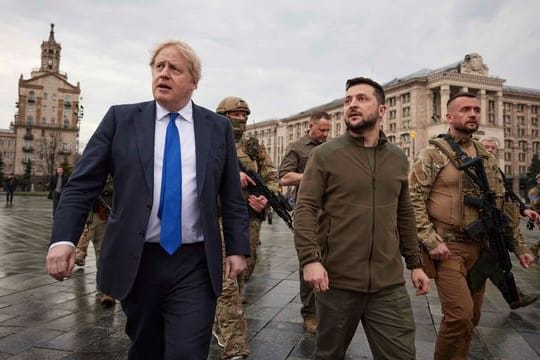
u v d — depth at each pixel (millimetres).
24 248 9766
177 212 2100
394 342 2324
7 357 3389
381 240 2428
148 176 2068
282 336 3992
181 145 2188
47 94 96688
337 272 2439
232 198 2324
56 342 3740
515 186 90062
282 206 4020
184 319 2018
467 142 3352
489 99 77312
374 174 2473
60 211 1985
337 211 2480
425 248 2992
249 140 4242
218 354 3551
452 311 2906
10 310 4738
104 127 2162
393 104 78250
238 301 3463
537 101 93000
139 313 2137
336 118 86312
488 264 3107
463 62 76750
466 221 3084
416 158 3266
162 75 2168
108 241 2068
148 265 2090
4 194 59656
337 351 2500
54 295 5438
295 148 4520
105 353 3502
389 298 2408
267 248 11039
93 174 2100
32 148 95062
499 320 4688
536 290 6293
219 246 2180
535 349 3795
